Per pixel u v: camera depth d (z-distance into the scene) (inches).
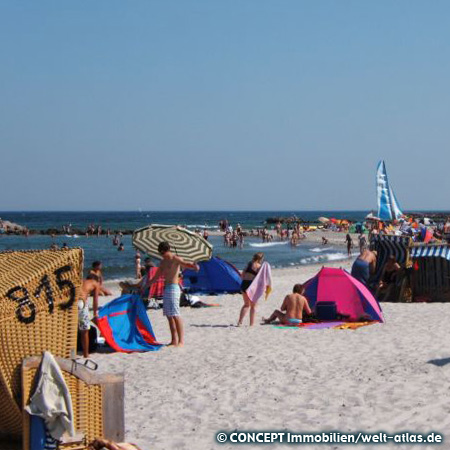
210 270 1266.0
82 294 633.6
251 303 817.5
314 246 3801.7
